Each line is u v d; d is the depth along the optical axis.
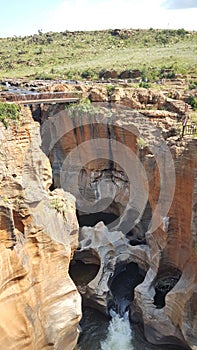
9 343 16.14
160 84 49.91
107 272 29.16
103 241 31.45
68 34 131.38
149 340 24.12
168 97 39.03
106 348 23.89
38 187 20.27
